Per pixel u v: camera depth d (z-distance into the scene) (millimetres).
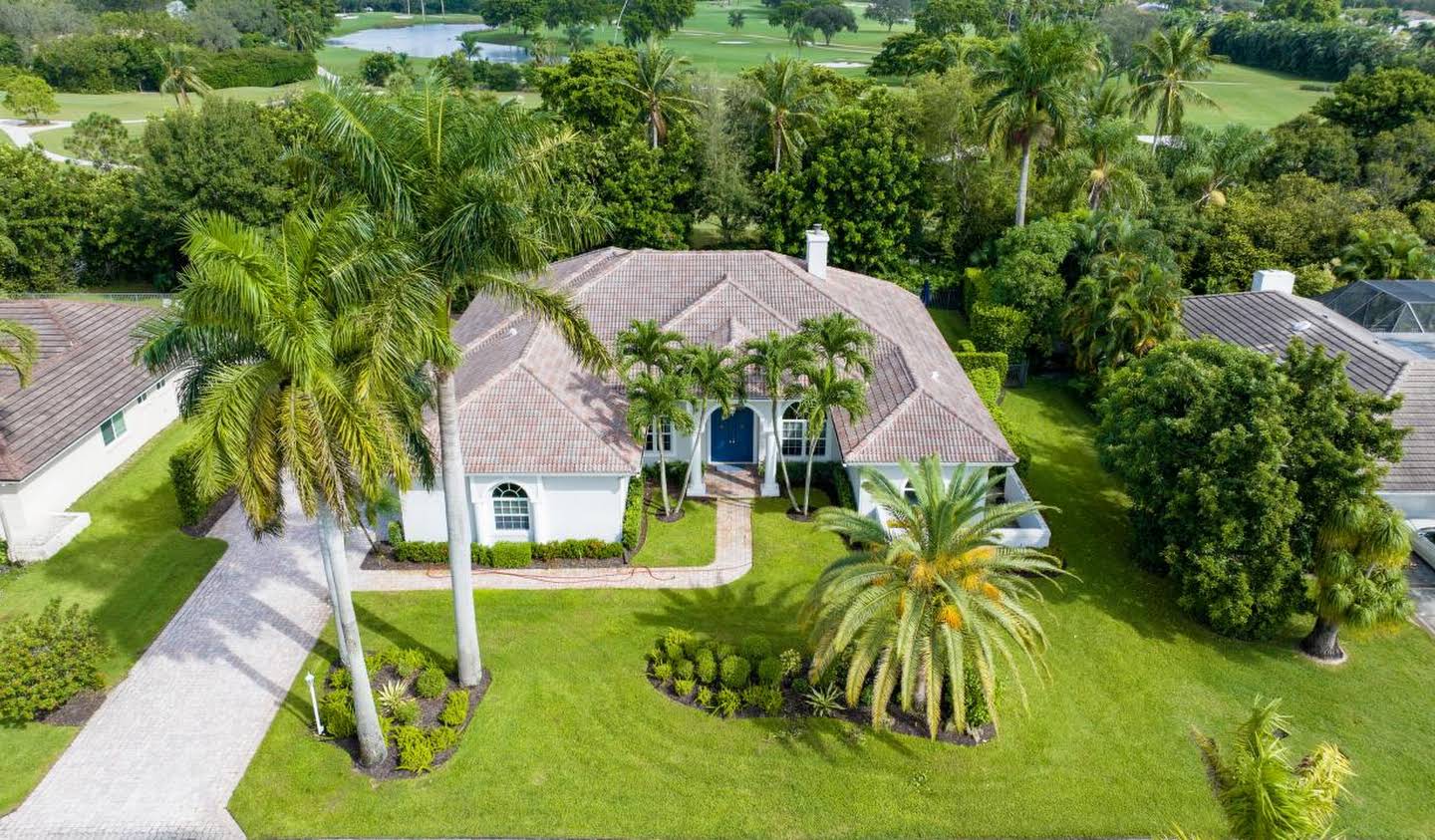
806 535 32719
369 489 18438
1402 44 111562
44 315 36500
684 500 34625
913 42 128250
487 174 19781
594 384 33438
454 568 23500
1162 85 60625
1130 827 21703
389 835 21109
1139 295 40531
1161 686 26094
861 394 30438
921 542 21906
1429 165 58656
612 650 26922
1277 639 28094
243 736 23688
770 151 60719
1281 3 154750
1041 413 43125
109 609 28344
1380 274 46781
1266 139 56500
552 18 183500
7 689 23312
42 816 21344
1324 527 25516
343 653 21672
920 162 55312
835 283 40875
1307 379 26875
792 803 22094
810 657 26531
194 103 111312
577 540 31078
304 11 164625
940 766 23188
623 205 56156
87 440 34688
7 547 30375
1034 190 56500
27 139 89250
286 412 17391
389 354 18188
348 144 19281
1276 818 14289
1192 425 27172
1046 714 24938
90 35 125875
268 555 31234
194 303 17188
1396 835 21578
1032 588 23016
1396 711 25234
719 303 37062
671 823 21531
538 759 23156
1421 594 29812
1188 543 27734
